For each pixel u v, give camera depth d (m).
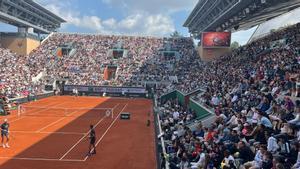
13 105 52.00
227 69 49.69
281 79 26.05
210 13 70.44
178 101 52.22
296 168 11.38
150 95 74.19
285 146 13.11
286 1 42.16
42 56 85.69
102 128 36.47
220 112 25.08
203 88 45.12
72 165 22.33
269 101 20.98
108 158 24.38
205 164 14.12
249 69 39.38
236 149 14.59
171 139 23.22
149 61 84.75
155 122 37.84
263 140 14.85
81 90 76.00
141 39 95.06
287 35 48.31
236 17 57.09
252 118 18.77
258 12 49.75
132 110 52.81
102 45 91.88
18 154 24.61
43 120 40.94
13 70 72.44
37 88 71.06
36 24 100.25
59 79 77.31
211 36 75.38
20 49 85.44
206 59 77.50
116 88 75.50
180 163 16.22
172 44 92.94
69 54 87.38
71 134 32.66
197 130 22.30
